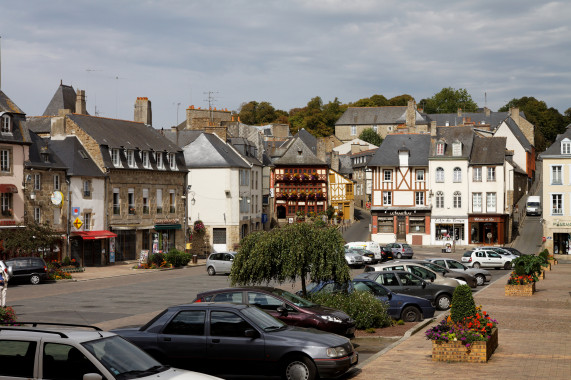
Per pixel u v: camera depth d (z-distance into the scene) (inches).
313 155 3228.3
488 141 2719.0
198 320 510.3
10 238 1545.3
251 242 780.6
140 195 2082.9
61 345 358.9
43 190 1744.6
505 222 2689.5
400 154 2736.2
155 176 2148.1
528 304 949.2
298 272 757.3
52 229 1659.7
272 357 489.4
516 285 1064.8
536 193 3516.2
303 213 3193.9
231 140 2689.5
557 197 2288.4
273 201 3184.1
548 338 666.2
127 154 2049.7
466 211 2669.8
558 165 2287.2
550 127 4990.2
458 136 2751.0
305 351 484.7
